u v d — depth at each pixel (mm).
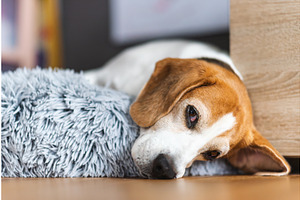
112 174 1342
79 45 3523
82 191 915
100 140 1313
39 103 1317
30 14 3223
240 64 1595
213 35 2920
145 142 1309
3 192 894
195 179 1274
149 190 946
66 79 1468
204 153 1421
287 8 1459
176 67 1518
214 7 2885
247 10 1561
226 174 1583
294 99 1448
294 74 1447
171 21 3088
